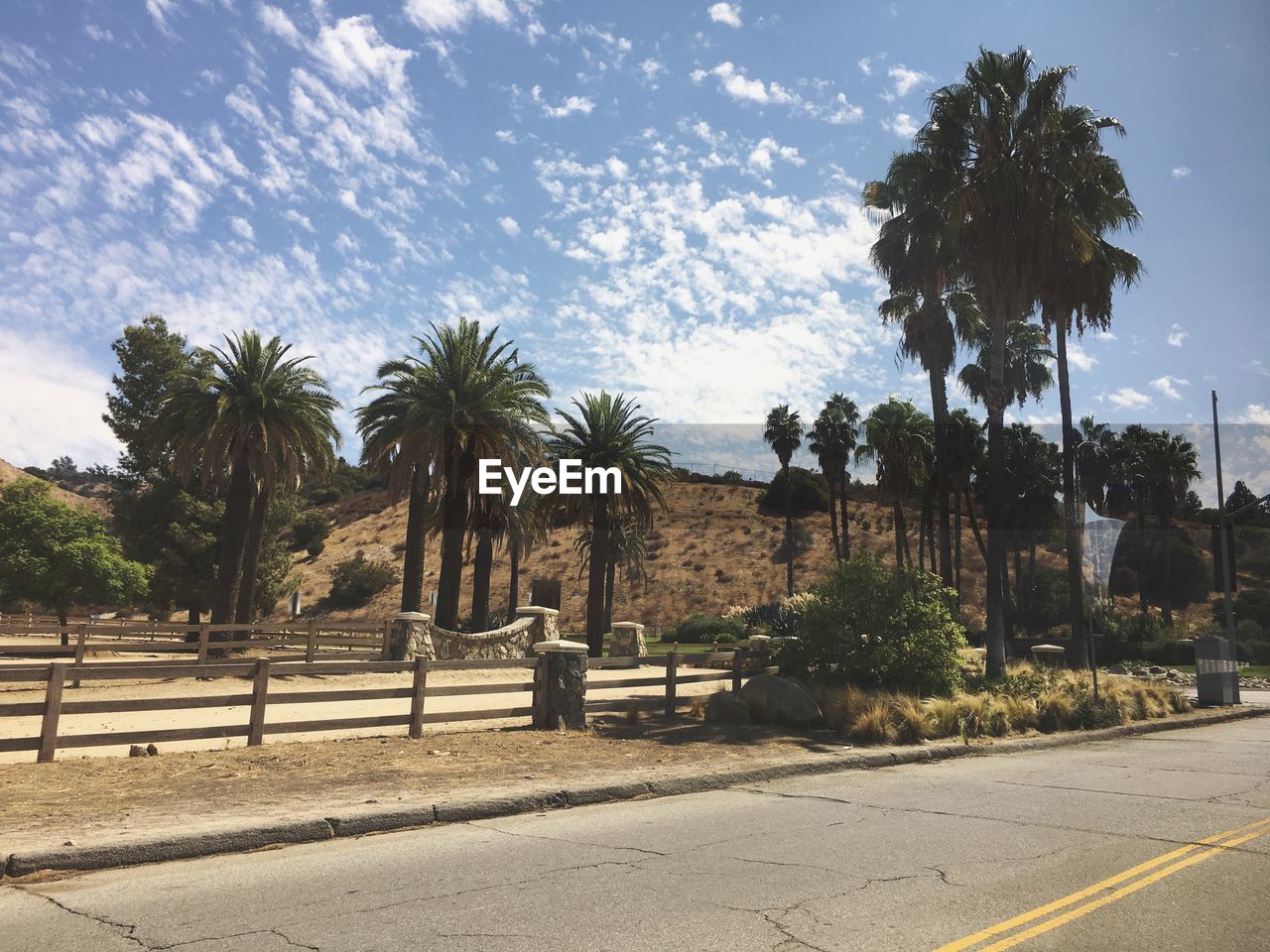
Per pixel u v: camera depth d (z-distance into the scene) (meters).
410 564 31.66
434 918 4.91
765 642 17.62
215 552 50.22
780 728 13.70
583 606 65.88
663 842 6.88
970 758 12.66
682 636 51.34
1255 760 12.54
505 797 8.09
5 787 7.98
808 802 8.73
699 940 4.56
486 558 36.94
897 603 16.41
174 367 51.56
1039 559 62.16
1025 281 22.11
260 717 10.44
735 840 6.95
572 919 4.90
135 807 7.35
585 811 8.23
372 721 11.21
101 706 9.48
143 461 49.94
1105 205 22.86
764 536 77.19
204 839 6.43
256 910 5.06
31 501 33.88
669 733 12.88
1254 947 4.50
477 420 31.80
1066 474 29.66
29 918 4.89
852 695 14.20
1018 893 5.43
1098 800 8.88
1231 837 7.09
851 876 5.84
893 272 30.00
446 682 21.94
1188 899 5.32
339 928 4.73
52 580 32.16
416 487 32.19
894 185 24.56
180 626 22.55
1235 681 22.39
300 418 32.44
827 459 57.50
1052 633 54.03
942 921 4.88
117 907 5.10
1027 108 21.78
